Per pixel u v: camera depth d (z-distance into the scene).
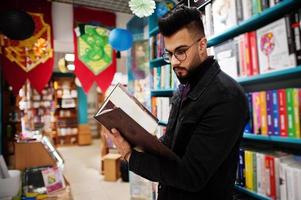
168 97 2.71
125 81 4.60
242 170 1.61
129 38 3.20
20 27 3.19
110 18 4.20
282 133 1.35
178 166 0.87
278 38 1.33
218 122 0.89
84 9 4.03
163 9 2.56
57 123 9.20
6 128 3.63
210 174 0.86
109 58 4.12
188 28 1.00
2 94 3.48
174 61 1.05
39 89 3.66
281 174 1.34
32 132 3.90
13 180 1.82
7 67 3.46
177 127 1.07
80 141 9.07
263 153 1.51
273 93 1.41
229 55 1.69
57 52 5.58
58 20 3.91
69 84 9.45
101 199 3.64
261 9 1.45
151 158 0.92
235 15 1.63
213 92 0.96
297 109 1.27
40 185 2.01
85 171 5.25
